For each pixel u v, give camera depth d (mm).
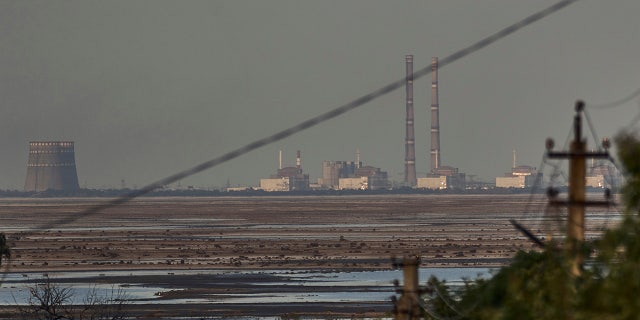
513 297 131000
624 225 116125
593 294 117125
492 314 134875
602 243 117312
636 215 116000
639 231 115500
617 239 116375
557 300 122375
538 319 125438
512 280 131875
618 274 115125
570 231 132625
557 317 121875
